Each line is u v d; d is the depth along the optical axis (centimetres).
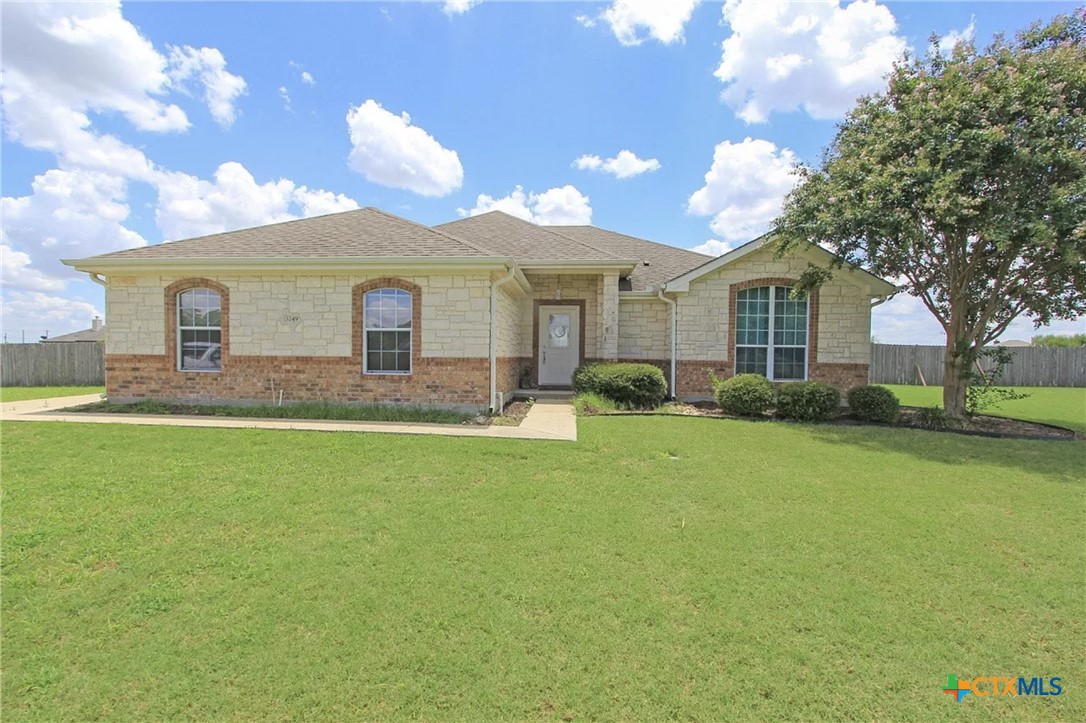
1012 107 873
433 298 1117
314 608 328
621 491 583
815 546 440
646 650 291
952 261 1073
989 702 257
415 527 464
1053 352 2347
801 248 1316
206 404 1154
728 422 1051
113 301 1168
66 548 408
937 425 1057
